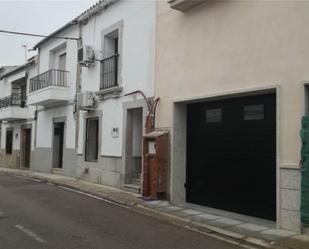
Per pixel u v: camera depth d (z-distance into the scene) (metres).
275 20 8.57
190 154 11.52
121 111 14.23
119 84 14.30
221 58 9.88
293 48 8.16
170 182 11.36
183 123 11.55
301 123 7.86
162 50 12.02
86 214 9.80
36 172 21.48
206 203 10.90
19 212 9.96
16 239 7.36
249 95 9.53
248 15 9.21
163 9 12.08
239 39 9.42
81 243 7.15
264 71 8.75
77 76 17.73
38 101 19.64
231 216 9.55
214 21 10.16
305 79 7.91
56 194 13.08
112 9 15.12
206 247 7.08
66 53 18.97
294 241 7.26
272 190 9.07
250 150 9.66
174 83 11.44
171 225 8.81
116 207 10.85
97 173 15.58
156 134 11.47
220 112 10.59
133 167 13.95
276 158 8.40
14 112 24.25
